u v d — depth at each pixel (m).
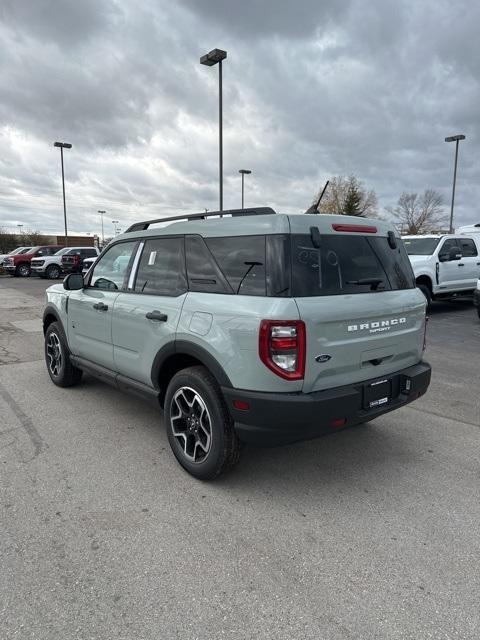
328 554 2.53
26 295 16.42
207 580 2.33
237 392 2.88
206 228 3.32
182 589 2.26
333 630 2.02
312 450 3.84
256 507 2.99
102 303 4.22
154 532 2.71
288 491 3.19
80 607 2.14
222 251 3.18
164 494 3.13
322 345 2.84
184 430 3.42
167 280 3.59
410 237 12.27
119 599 2.19
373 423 4.45
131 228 4.31
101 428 4.27
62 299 5.06
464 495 3.16
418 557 2.51
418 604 2.17
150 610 2.12
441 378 6.06
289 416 2.76
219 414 3.06
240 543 2.62
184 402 3.40
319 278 2.95
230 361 2.90
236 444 3.13
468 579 2.34
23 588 2.25
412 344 3.56
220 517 2.88
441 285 11.33
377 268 3.36
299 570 2.40
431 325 10.13
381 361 3.28
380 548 2.59
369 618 2.09
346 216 3.30
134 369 3.89
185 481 3.31
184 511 2.94
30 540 2.62
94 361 4.59
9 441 3.97
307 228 2.96
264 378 2.77
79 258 26.11
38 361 6.85
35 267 26.05
